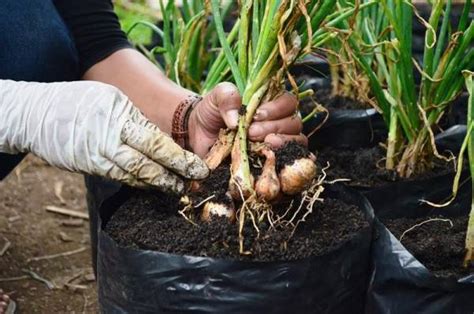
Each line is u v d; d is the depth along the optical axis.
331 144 1.58
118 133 1.22
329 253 1.19
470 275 1.22
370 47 1.40
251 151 1.23
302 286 1.19
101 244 1.25
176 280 1.19
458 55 1.37
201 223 1.23
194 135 1.33
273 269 1.17
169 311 1.20
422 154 1.44
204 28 1.53
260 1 1.26
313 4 1.22
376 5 1.53
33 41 1.41
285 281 1.18
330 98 1.66
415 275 1.23
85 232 1.75
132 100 1.42
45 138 1.25
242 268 1.17
